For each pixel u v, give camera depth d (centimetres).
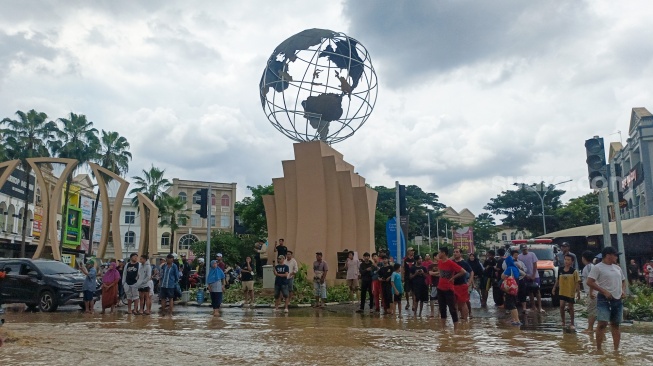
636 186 4119
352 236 2202
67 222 4750
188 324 1191
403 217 2145
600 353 768
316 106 2322
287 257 1547
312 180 2231
